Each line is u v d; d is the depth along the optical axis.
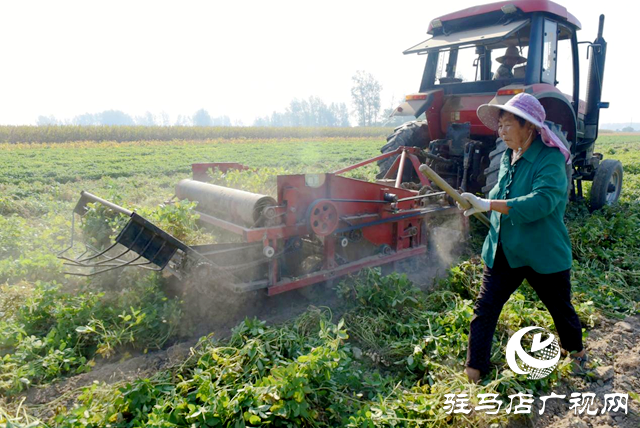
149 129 43.28
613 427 2.82
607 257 5.45
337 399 2.83
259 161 19.25
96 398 2.80
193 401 2.75
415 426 2.66
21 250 5.64
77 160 20.02
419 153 5.99
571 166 6.86
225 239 4.66
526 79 5.89
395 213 4.65
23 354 3.29
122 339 3.59
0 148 29.34
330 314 3.96
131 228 3.46
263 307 4.28
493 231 3.08
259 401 2.58
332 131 58.28
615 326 4.03
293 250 4.02
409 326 3.69
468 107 6.31
